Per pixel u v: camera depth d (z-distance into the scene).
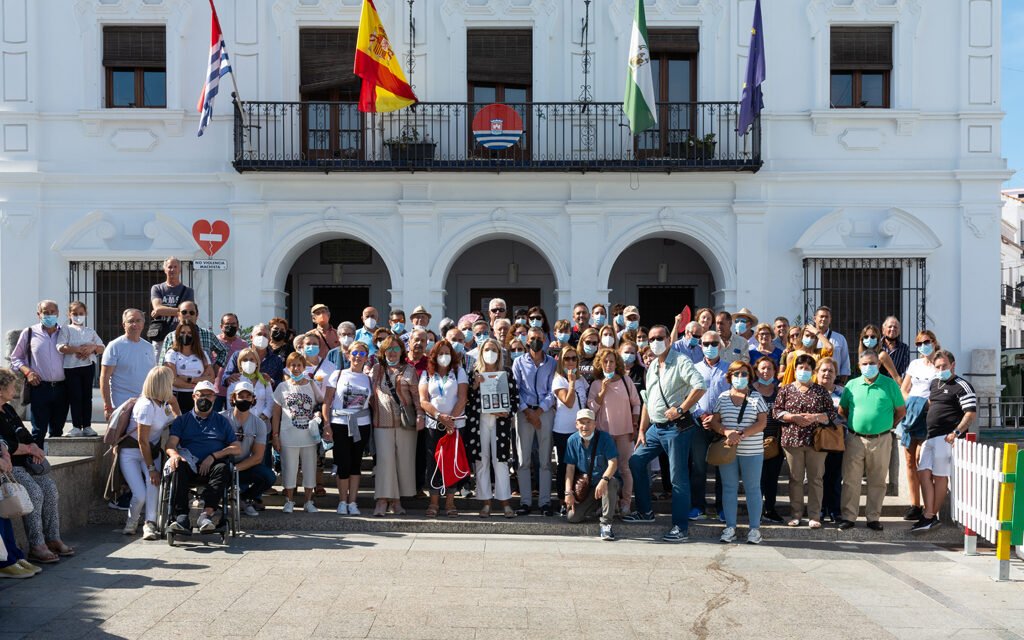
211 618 6.23
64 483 8.80
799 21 14.30
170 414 8.70
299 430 9.18
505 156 14.32
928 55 14.27
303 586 7.02
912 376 9.74
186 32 14.28
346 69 14.49
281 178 14.10
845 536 9.12
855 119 14.20
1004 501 7.64
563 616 6.43
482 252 16.41
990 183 14.11
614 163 13.65
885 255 14.08
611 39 14.34
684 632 6.15
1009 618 6.55
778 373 9.85
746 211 14.08
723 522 9.34
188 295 10.89
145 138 14.24
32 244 14.03
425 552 8.18
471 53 14.46
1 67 14.08
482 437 9.28
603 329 9.75
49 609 6.38
